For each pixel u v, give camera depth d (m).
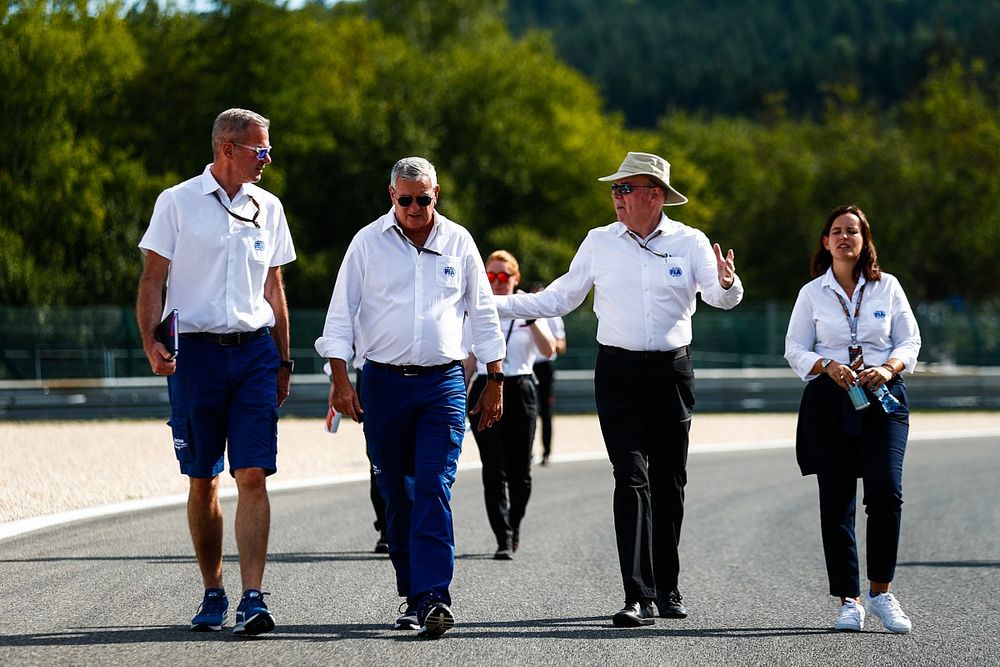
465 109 196.75
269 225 22.48
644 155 24.22
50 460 50.56
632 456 23.61
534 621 23.53
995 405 101.12
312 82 186.25
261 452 21.69
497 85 199.62
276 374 22.27
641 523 23.34
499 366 23.42
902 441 23.59
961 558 32.94
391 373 22.53
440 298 22.62
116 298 143.25
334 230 183.38
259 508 21.66
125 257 145.88
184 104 173.25
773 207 196.62
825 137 196.50
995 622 24.14
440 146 193.50
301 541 33.72
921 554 33.69
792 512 42.19
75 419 78.75
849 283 24.39
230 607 24.22
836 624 23.30
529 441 33.38
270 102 176.75
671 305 24.02
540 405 59.69
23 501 38.75
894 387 23.88
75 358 97.31
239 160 21.98
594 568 30.28
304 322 108.88
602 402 24.05
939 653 21.09
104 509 38.25
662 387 23.94
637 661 20.08
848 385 23.08
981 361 121.94
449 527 22.11
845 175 188.88
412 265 22.55
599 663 19.86
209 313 21.80
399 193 22.23
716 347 121.19
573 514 41.00
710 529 38.09
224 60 178.00
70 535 32.94
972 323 122.19
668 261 24.06
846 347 24.23
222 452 22.22
